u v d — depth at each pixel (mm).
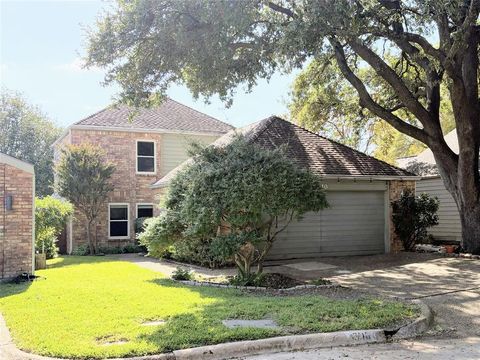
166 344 6043
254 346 6160
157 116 24891
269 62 14953
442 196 20672
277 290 10211
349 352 6141
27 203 12211
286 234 15859
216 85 15383
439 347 6344
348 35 11734
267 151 11172
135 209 23234
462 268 12906
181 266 15242
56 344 6086
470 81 15117
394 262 14523
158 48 13594
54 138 36625
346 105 20906
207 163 11398
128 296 9305
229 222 11039
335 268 13656
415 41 13227
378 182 17156
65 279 12039
